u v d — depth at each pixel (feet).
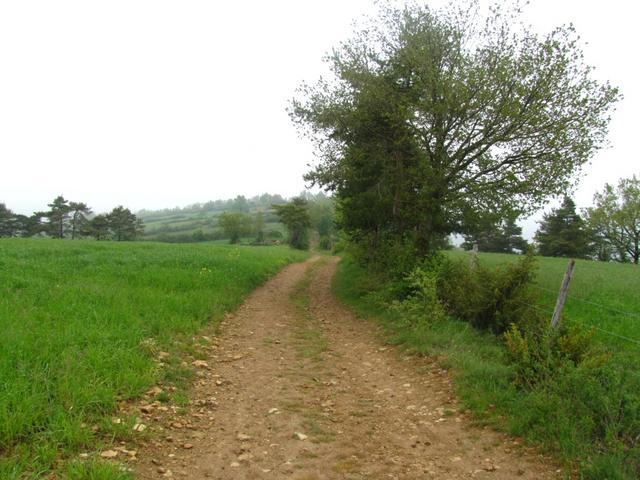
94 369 20.88
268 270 87.71
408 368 28.55
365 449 17.61
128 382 20.67
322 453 17.12
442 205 52.06
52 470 13.78
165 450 16.37
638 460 15.03
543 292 50.26
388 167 57.41
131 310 32.60
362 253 72.43
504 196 50.14
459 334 31.83
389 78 54.19
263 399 22.57
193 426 18.72
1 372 18.51
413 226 60.75
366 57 55.47
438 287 38.99
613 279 68.44
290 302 55.83
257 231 351.87
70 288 37.06
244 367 27.81
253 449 17.16
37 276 43.45
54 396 17.80
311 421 20.03
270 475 15.33
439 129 49.75
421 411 21.66
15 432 15.08
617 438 16.21
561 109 47.19
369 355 32.09
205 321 37.11
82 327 26.30
